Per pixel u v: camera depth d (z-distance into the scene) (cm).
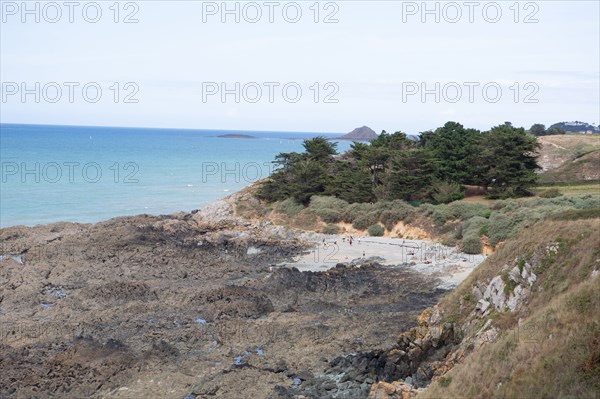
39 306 5347
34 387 3666
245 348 4344
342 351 4209
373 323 4712
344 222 8844
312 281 5956
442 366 3759
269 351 4297
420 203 9056
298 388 3691
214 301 5309
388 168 9694
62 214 11225
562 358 2795
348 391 3588
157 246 7725
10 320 4944
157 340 4425
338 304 5356
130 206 12431
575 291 3222
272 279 6069
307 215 9112
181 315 4994
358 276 6169
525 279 3869
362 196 9325
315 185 9756
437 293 5559
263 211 9725
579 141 14075
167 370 3950
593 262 3562
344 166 10306
